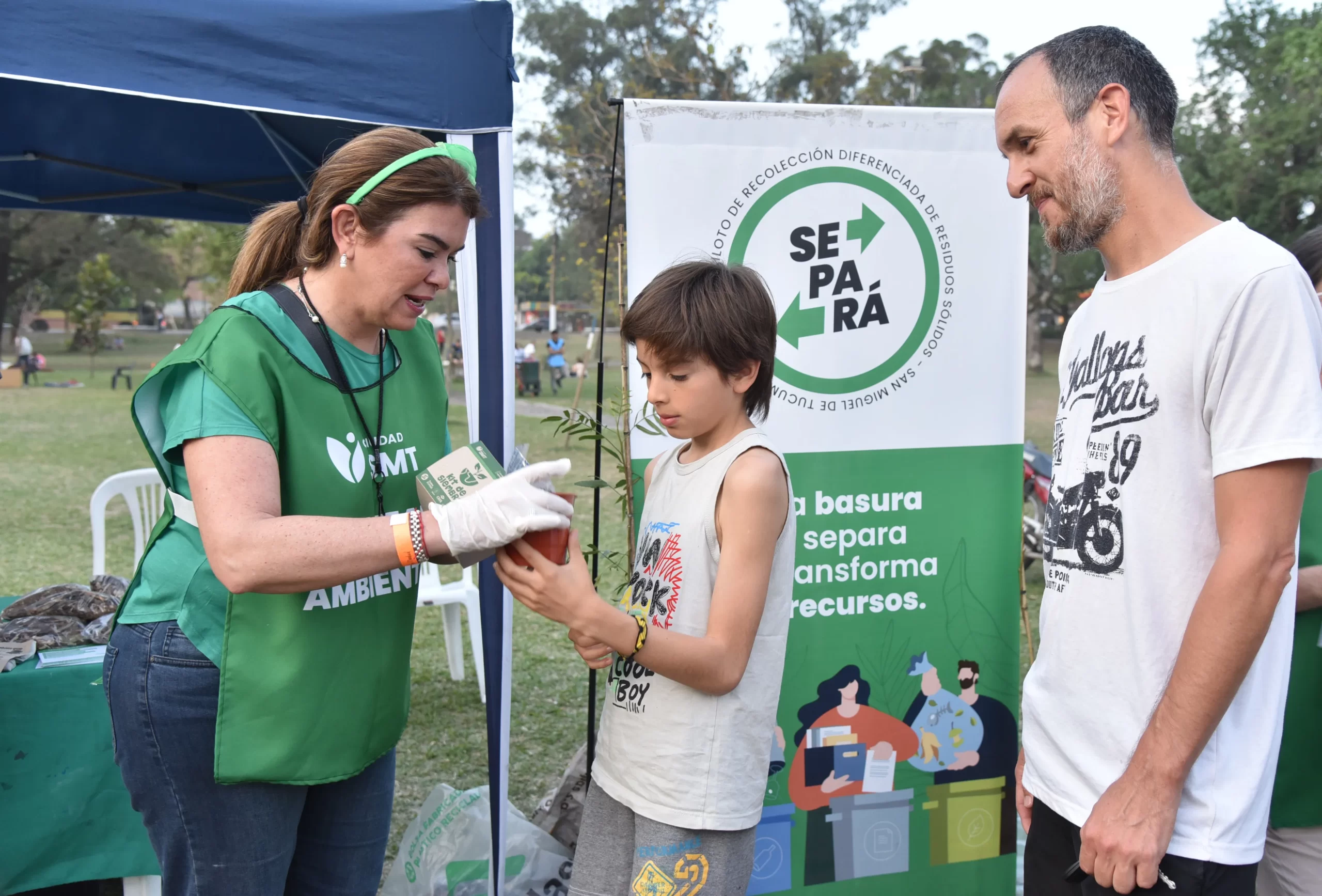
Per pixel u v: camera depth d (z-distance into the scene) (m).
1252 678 1.31
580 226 19.77
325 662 1.46
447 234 1.42
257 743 1.41
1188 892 1.28
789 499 1.44
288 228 1.54
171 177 4.22
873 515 2.25
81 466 9.52
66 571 5.65
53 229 31.05
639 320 1.41
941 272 2.23
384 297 1.43
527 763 3.40
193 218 4.83
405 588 1.60
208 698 1.44
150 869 2.28
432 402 1.70
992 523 2.32
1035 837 1.59
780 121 2.09
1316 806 1.75
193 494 1.32
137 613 1.47
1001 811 2.37
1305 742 1.75
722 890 1.45
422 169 1.39
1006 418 2.31
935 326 2.24
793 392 2.17
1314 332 1.20
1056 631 1.48
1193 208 1.36
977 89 20.44
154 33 1.88
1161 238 1.35
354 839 1.66
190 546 1.45
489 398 2.30
